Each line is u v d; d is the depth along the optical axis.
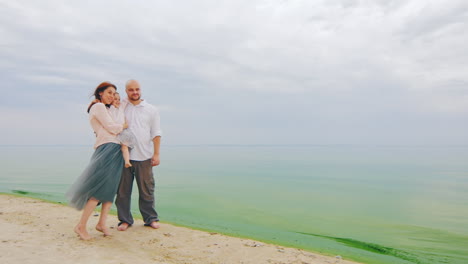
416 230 5.84
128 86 3.96
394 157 52.19
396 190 12.14
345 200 9.51
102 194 3.46
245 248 3.61
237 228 5.28
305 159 41.41
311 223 6.18
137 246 3.41
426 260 3.97
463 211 7.93
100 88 3.65
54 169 17.06
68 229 3.96
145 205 4.23
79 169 17.14
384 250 4.42
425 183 14.74
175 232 4.12
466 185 13.97
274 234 4.99
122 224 4.09
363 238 5.13
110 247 3.28
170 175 15.84
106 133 3.52
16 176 12.76
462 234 5.55
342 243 4.69
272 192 10.73
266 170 21.31
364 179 16.27
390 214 7.44
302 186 12.72
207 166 24.30
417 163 34.62
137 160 4.02
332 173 19.97
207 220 5.88
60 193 8.26
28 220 4.37
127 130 3.68
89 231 3.93
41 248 3.08
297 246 4.22
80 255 2.93
